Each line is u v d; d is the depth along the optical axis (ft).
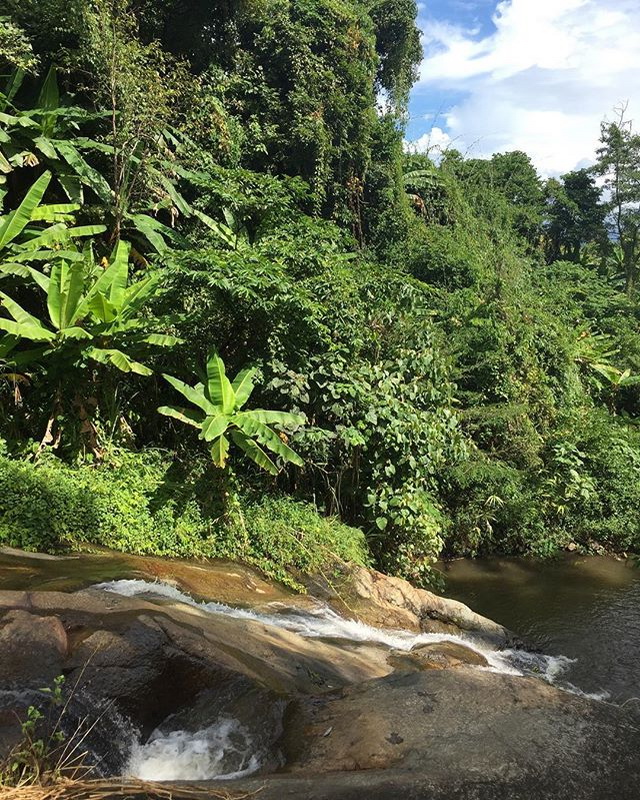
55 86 33.76
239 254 27.84
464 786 9.02
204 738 11.45
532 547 38.04
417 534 29.63
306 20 51.90
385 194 56.65
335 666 16.74
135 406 30.01
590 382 58.39
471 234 63.93
